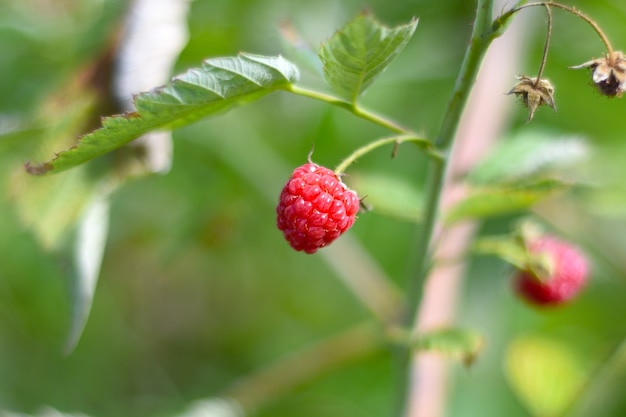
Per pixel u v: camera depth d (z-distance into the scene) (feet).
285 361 1.60
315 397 1.76
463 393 1.69
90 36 1.40
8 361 1.82
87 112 1.37
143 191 1.71
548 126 1.78
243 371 1.95
